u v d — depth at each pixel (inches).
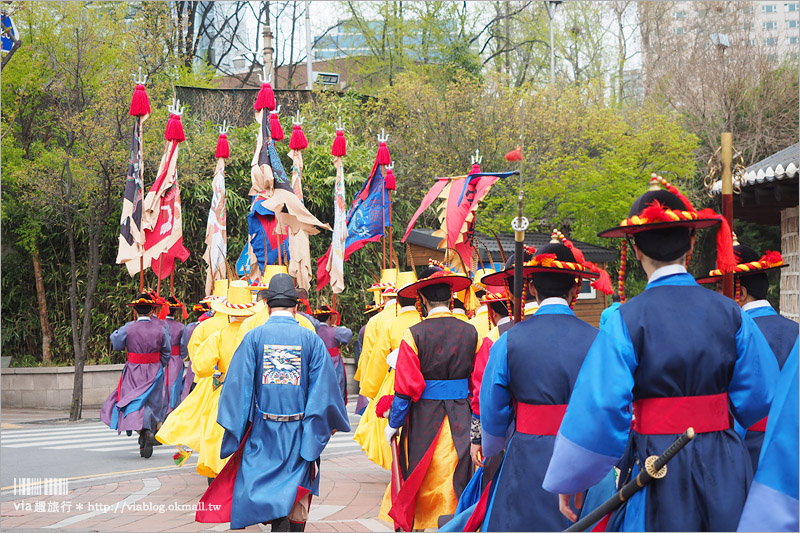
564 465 119.7
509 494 145.4
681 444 110.0
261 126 343.3
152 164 584.7
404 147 709.9
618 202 607.2
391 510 214.4
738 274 166.2
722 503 112.9
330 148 699.4
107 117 555.2
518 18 780.0
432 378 215.0
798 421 108.5
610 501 121.0
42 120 644.1
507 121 665.6
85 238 674.2
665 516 114.3
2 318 683.4
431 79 768.9
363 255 725.3
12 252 689.6
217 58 844.0
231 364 210.4
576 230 641.6
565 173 613.0
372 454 280.1
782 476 108.3
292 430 208.5
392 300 308.0
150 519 246.7
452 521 170.6
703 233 522.3
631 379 117.7
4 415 589.6
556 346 146.1
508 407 152.0
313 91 745.0
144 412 376.2
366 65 832.3
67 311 692.1
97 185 578.2
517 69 783.7
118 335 385.1
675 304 120.0
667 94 681.6
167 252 390.0
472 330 218.1
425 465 211.0
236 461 212.5
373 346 284.4
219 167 389.4
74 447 425.7
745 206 337.7
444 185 290.8
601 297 633.0
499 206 656.4
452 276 215.9
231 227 697.0
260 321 270.2
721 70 662.5
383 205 402.3
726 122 665.6
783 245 357.7
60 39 583.8
